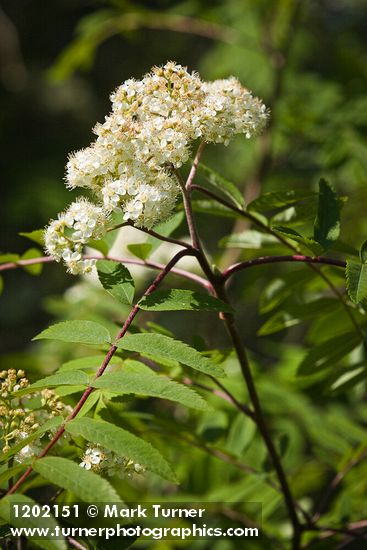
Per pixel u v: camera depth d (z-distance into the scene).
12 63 3.89
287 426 1.20
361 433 1.18
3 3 4.08
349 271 0.83
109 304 1.40
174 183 0.86
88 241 0.85
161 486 1.21
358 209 1.45
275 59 1.88
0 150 3.57
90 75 4.04
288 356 1.29
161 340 0.81
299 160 1.84
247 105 0.89
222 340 2.08
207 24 1.97
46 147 3.68
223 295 0.89
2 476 0.75
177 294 0.83
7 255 0.98
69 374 0.79
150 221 0.85
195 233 0.88
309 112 1.59
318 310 0.97
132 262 0.94
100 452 0.81
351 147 1.51
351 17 3.12
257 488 1.08
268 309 0.98
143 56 4.09
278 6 1.97
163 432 0.99
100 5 3.95
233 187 0.95
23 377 0.85
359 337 0.95
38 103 3.79
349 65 1.73
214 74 2.41
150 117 0.87
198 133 0.87
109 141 0.85
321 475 1.22
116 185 0.85
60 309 1.46
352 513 1.07
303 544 1.03
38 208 3.14
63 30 4.14
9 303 3.04
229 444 1.06
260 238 0.98
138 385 0.78
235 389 1.10
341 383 0.98
